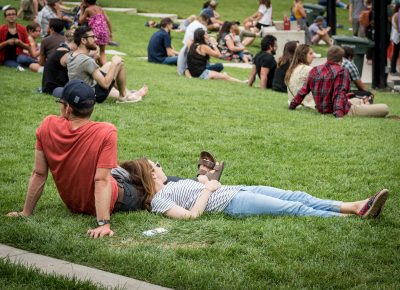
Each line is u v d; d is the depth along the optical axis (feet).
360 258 21.81
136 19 107.55
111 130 24.03
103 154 23.80
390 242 23.09
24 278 19.63
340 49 46.91
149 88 54.34
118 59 44.93
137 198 25.72
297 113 47.47
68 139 23.98
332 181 31.04
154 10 122.93
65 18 84.07
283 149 36.86
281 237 23.18
